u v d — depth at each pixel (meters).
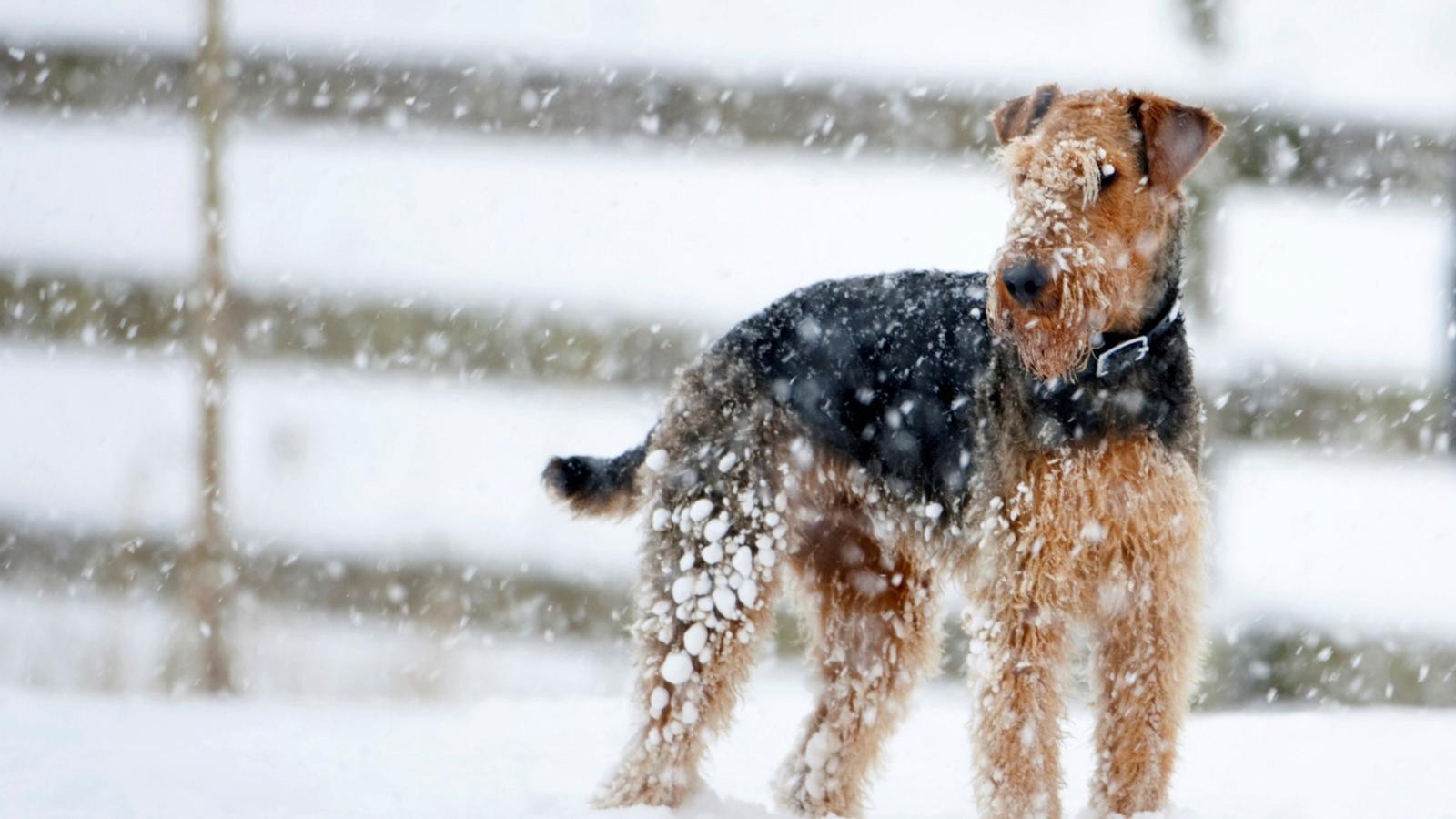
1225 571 11.00
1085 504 6.74
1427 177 11.07
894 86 11.44
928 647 8.45
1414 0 14.56
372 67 11.94
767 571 7.79
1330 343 12.18
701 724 7.56
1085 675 7.65
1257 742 9.05
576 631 11.07
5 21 13.84
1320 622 10.65
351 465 12.34
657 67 11.62
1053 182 6.90
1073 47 13.82
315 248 13.32
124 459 12.45
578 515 8.36
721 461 7.84
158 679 10.74
